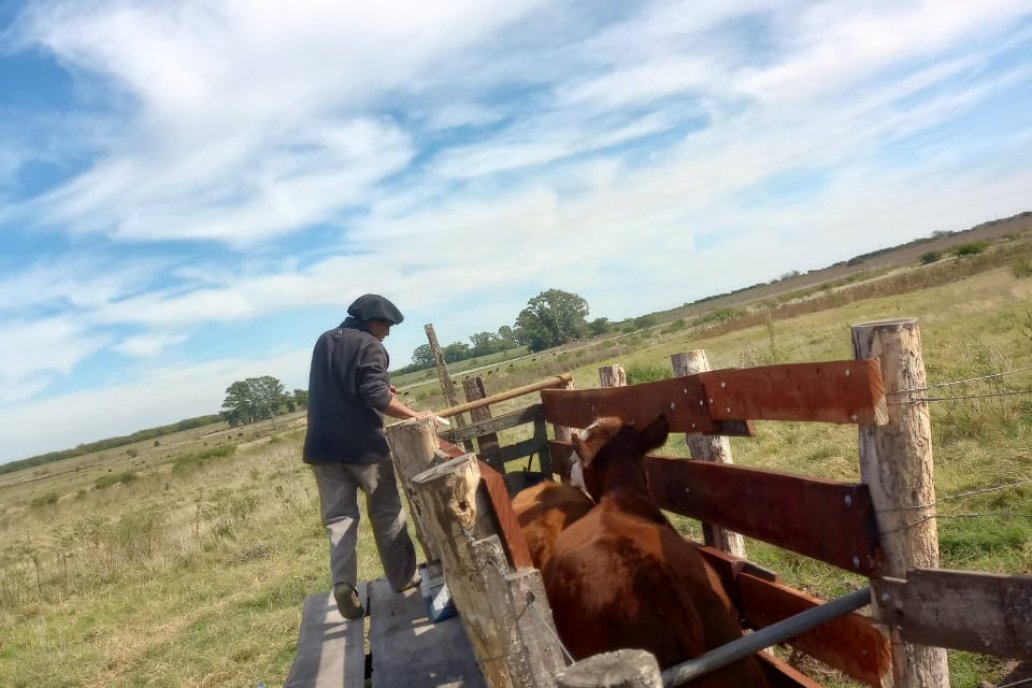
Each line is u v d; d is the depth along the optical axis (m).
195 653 8.24
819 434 10.64
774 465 9.43
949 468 7.55
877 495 2.22
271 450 41.12
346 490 5.12
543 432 5.50
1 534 29.44
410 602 5.01
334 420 4.96
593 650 2.39
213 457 43.72
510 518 2.47
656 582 2.39
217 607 9.96
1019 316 17.19
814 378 2.39
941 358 13.55
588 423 4.47
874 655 2.63
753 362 18.95
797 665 4.77
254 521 15.47
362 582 6.04
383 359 4.94
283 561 11.87
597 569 2.52
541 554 3.29
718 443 3.88
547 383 5.48
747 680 2.38
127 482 39.72
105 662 8.66
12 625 11.33
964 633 2.03
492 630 2.29
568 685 1.50
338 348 4.92
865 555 2.25
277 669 7.28
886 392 2.16
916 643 2.18
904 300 32.34
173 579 12.43
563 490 3.93
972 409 9.13
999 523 5.99
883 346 2.15
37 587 13.38
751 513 2.89
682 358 3.88
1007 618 1.92
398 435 3.78
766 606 3.13
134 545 14.86
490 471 2.55
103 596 12.27
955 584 2.03
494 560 2.23
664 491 3.69
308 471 25.19
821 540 2.47
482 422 5.36
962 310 22.30
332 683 4.03
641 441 3.43
